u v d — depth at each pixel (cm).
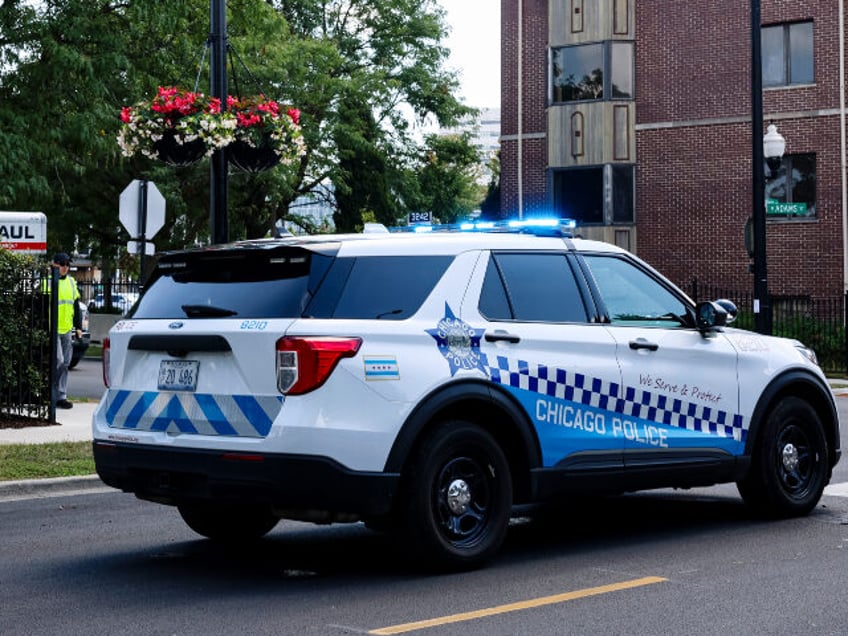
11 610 666
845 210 3225
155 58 2697
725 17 3384
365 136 4400
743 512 1013
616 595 695
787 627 620
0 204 2409
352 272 735
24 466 1196
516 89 3716
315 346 696
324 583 734
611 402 838
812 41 3278
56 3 2480
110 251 4112
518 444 789
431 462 730
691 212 3441
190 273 786
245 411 712
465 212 5572
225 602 684
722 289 3397
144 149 1333
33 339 1612
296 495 694
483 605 671
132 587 726
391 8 4469
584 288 850
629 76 3528
